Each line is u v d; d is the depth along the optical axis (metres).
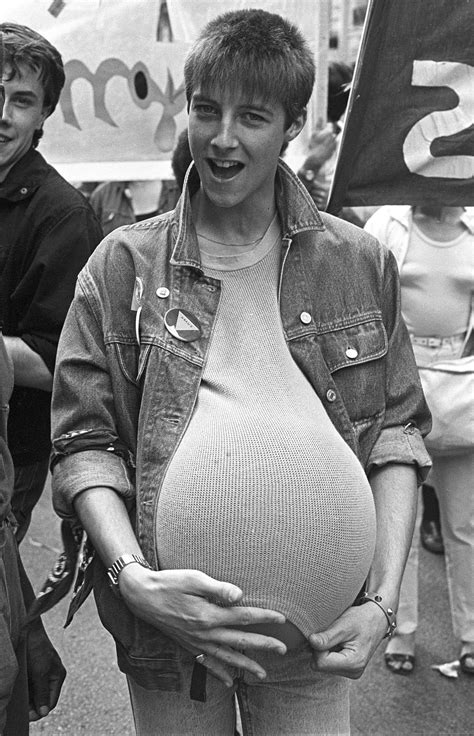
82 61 3.36
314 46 3.58
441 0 2.22
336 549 1.64
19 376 2.35
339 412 1.77
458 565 3.34
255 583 1.61
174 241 1.78
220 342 1.72
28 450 2.49
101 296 1.77
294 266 1.78
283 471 1.61
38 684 1.97
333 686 1.84
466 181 2.36
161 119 3.48
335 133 4.51
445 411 3.09
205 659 1.67
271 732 1.83
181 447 1.66
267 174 1.73
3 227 2.43
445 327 3.17
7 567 1.77
